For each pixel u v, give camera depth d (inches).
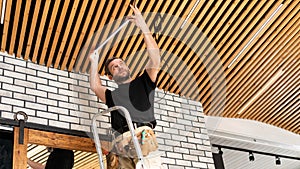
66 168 162.1
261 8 178.1
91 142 170.7
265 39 197.0
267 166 373.1
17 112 161.6
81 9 156.8
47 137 163.8
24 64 178.4
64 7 155.1
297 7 180.2
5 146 155.7
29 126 162.4
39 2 151.6
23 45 178.7
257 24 186.5
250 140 293.4
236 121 284.7
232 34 188.7
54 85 180.9
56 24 166.7
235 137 286.7
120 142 102.3
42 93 175.9
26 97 170.9
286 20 186.7
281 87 242.1
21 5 156.4
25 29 163.5
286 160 356.8
